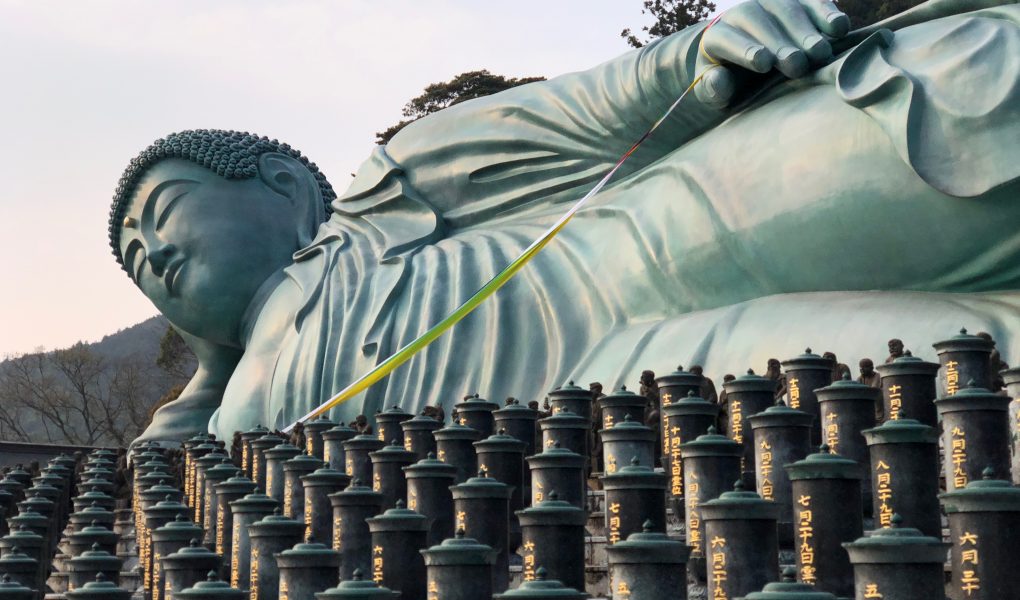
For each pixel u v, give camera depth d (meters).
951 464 17.06
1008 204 24.31
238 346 41.06
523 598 14.29
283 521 20.36
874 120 25.83
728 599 15.76
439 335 29.86
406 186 36.81
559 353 30.83
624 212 30.94
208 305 39.91
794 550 18.31
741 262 28.12
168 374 88.25
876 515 16.64
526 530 17.31
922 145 25.02
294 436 30.48
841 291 27.16
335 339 34.91
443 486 20.48
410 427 24.48
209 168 40.41
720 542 15.91
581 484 19.78
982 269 25.22
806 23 27.98
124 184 40.78
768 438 18.88
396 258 35.25
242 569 21.95
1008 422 17.42
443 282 33.75
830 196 26.39
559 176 34.03
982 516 14.60
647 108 31.48
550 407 26.17
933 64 25.59
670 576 15.37
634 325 30.16
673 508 20.58
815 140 26.88
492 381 31.44
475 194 35.94
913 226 25.48
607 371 29.05
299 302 37.28
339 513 20.34
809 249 26.97
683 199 29.42
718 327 27.77
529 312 31.95
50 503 30.53
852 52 26.69
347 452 24.38
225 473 27.12
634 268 30.19
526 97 34.84
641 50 31.81
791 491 18.64
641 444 20.34
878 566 14.01
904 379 19.42
